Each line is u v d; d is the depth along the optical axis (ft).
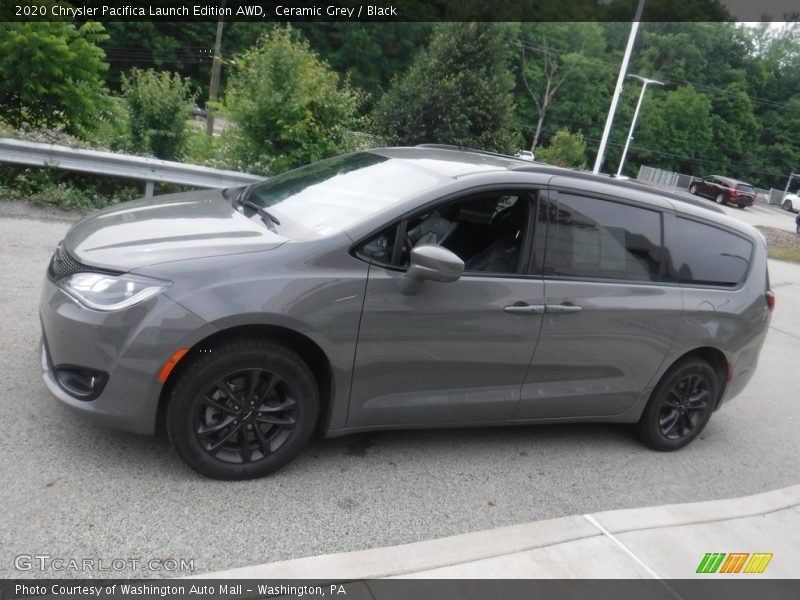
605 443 15.74
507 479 13.15
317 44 196.03
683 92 259.80
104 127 35.96
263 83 34.19
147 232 11.51
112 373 10.14
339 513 10.94
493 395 13.01
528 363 13.05
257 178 32.04
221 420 10.89
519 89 254.68
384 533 10.65
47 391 12.84
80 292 10.40
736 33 267.59
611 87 261.24
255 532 10.05
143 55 184.03
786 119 269.85
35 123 33.55
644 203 14.42
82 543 9.14
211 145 37.96
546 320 12.89
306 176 14.66
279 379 11.02
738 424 18.89
